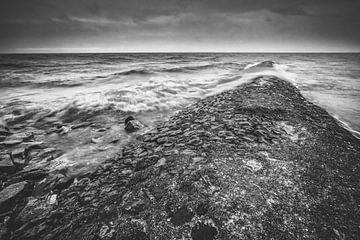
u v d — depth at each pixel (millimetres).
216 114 8383
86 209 4164
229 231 3375
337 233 3383
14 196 4594
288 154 5602
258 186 4320
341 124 8719
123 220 3766
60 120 9984
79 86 18125
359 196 4215
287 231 3387
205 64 42594
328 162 5371
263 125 7273
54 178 5402
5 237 3732
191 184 4363
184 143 6227
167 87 16219
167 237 3361
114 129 8789
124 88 15039
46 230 3828
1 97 13812
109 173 5348
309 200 4027
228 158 5246
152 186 4512
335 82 20188
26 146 6992
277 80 15734
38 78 22094
